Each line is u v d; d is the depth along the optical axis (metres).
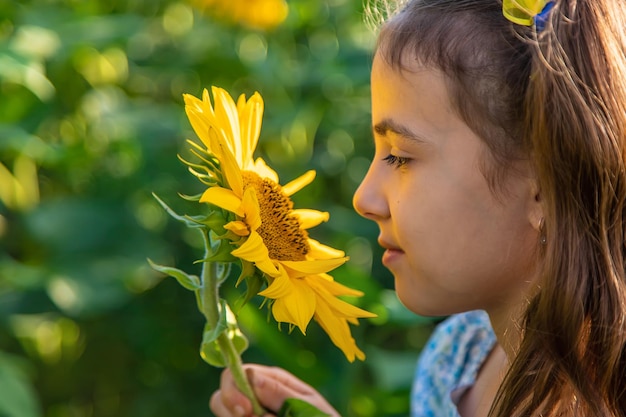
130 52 1.46
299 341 1.27
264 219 0.77
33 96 1.32
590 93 0.73
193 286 0.77
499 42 0.74
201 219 0.73
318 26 1.61
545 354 0.72
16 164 1.33
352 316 0.76
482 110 0.73
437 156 0.74
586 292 0.72
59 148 1.31
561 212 0.72
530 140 0.73
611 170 0.72
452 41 0.74
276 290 0.71
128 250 1.29
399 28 0.76
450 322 0.97
